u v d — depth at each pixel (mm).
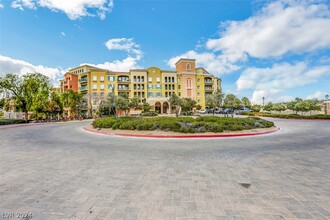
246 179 4820
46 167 5914
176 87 65750
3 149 8930
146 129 14203
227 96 44250
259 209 3354
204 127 13586
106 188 4289
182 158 6988
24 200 3740
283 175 5098
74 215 3188
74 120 40094
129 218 3082
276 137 12211
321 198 3768
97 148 9047
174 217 3104
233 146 9297
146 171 5480
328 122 24781
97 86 60219
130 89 61969
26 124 27859
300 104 35719
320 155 7316
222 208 3391
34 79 34594
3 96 33156
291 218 3068
